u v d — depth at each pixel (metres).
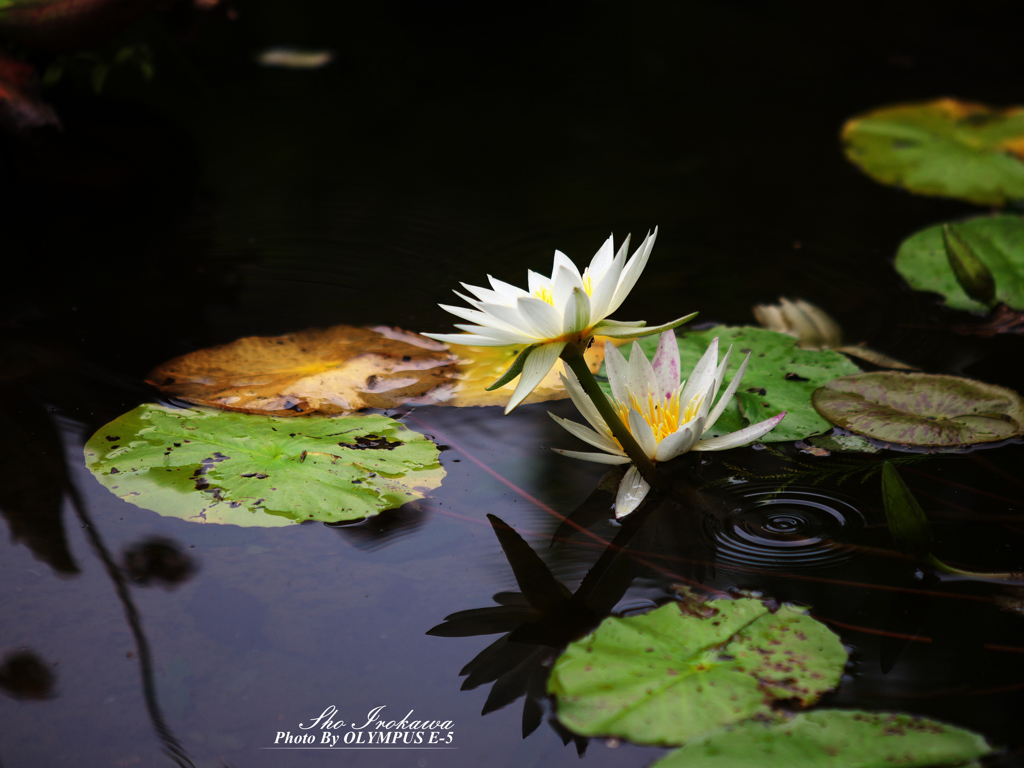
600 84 2.77
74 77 2.38
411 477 1.69
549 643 1.61
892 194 2.06
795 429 1.73
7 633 1.62
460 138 2.33
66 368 1.79
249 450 1.71
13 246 1.95
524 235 1.98
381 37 3.22
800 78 2.81
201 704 1.59
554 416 1.71
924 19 3.45
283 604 1.63
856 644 1.61
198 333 1.83
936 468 1.70
